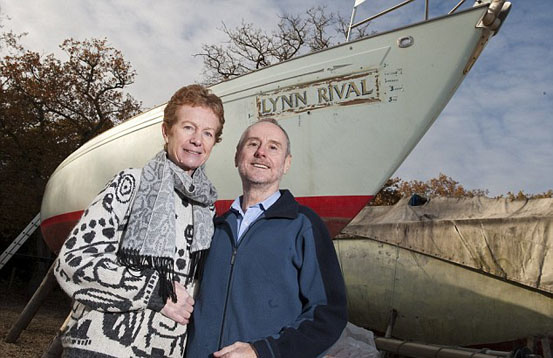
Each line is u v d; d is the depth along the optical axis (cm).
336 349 436
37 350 657
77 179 664
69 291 170
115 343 170
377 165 407
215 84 482
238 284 173
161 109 519
